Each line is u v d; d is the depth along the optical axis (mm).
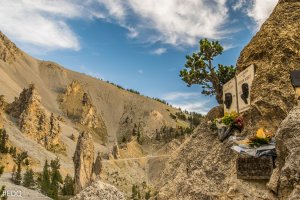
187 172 16500
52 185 141750
